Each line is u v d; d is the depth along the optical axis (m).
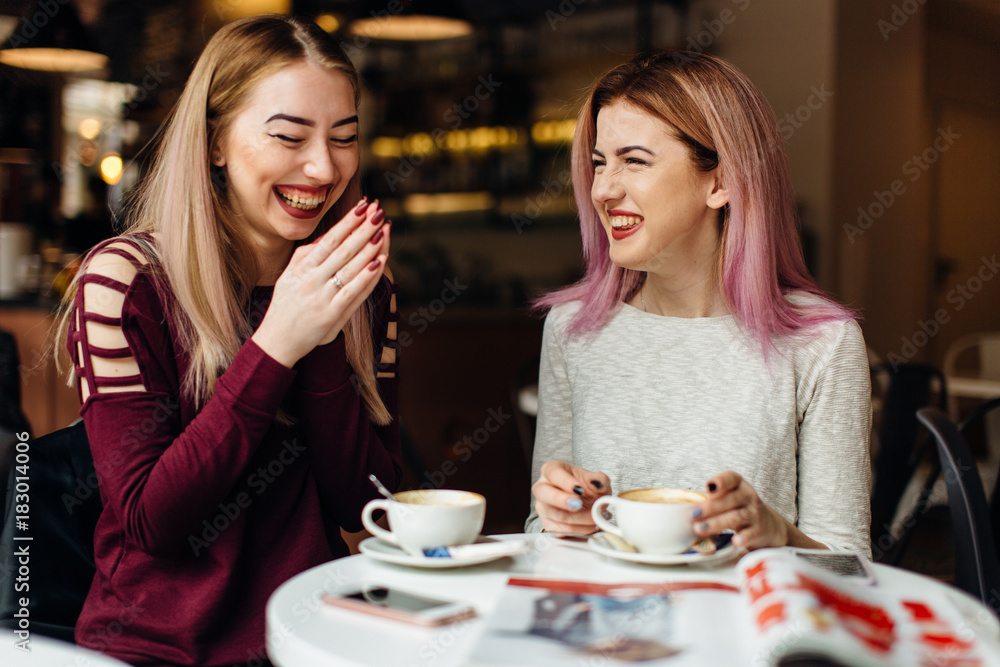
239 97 1.18
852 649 0.65
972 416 2.00
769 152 1.35
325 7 4.17
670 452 1.36
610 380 1.43
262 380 1.06
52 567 1.25
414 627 0.77
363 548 0.97
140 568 1.12
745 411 1.33
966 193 5.79
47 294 3.50
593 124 1.44
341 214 1.36
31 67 4.27
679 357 1.39
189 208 1.18
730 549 0.95
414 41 5.43
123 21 4.62
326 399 1.16
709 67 1.34
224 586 1.11
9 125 4.51
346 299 1.05
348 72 1.23
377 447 1.27
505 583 0.88
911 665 0.66
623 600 0.82
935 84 5.55
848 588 0.77
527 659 0.68
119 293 1.13
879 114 4.93
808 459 1.31
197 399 1.16
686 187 1.32
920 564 3.07
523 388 2.85
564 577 0.91
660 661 0.68
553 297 1.56
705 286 1.40
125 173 4.24
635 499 1.01
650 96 1.32
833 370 1.31
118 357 1.12
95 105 4.72
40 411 3.13
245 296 1.27
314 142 1.20
